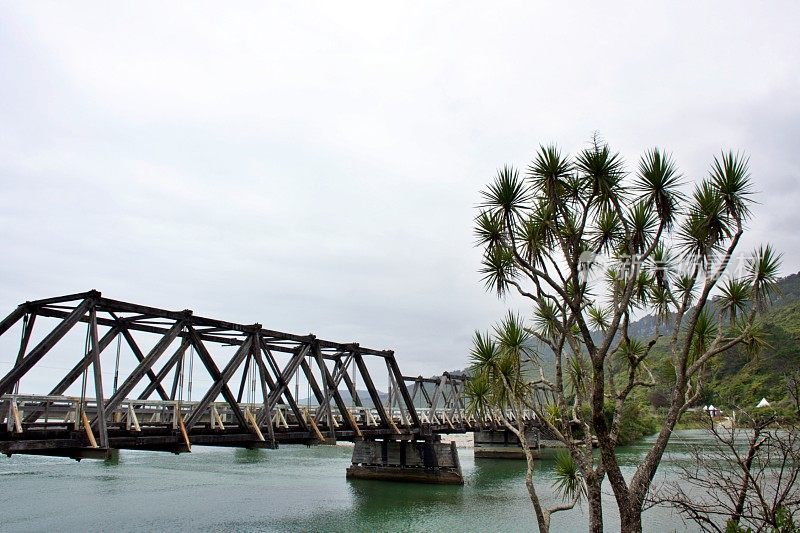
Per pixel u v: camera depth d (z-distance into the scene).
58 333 16.69
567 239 11.20
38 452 16.69
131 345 23.14
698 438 43.50
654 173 10.41
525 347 11.48
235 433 22.91
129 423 18.45
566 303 10.40
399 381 37.50
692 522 20.80
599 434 9.84
